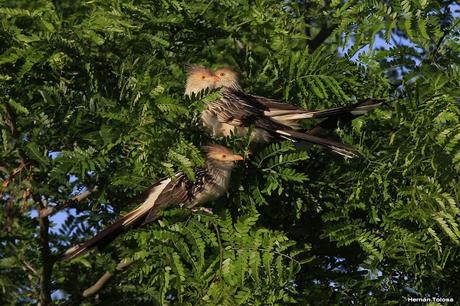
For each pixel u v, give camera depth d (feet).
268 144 39.04
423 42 38.99
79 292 46.16
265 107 39.75
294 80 40.78
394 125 39.60
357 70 40.27
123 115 32.32
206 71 42.80
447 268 38.96
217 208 35.83
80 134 35.94
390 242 36.19
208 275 33.32
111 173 38.83
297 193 38.06
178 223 33.53
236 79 43.37
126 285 45.52
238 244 33.47
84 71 38.42
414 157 35.76
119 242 44.60
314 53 40.47
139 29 39.75
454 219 35.22
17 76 37.42
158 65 37.45
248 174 35.42
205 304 33.24
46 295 45.11
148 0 40.81
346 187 38.55
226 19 43.09
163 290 32.60
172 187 35.32
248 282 34.32
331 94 41.14
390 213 35.88
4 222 45.60
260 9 43.09
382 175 36.96
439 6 39.19
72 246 47.16
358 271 38.68
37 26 42.29
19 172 41.29
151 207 35.88
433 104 36.55
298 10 45.57
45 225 43.65
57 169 32.45
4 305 46.88
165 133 31.94
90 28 37.55
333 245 40.47
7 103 39.50
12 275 47.11
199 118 34.78
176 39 41.98
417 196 35.42
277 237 33.68
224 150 35.22
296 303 36.04
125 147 34.12
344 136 38.06
